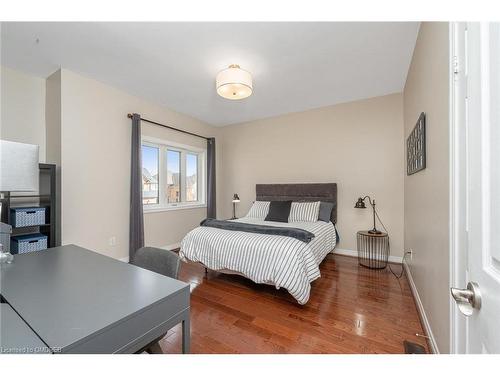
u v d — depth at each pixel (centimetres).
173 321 89
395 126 327
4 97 247
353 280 263
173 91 318
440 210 129
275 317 188
